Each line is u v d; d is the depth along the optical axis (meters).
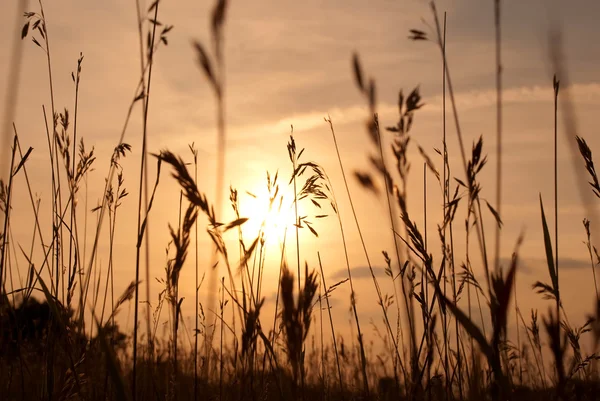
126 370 3.44
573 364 1.67
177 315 2.85
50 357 2.78
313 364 3.73
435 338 2.36
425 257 1.99
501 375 1.54
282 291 1.45
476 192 2.13
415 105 2.35
